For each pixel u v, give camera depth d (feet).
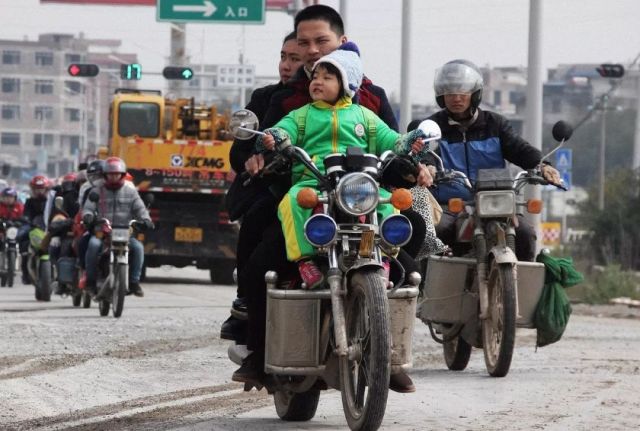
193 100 176.45
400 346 43.34
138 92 180.24
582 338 84.64
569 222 416.05
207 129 174.81
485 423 48.01
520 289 63.72
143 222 101.65
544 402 53.78
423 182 44.45
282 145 43.24
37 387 58.80
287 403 48.67
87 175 108.27
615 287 137.59
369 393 41.24
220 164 158.71
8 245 152.46
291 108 47.21
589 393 56.59
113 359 69.31
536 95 139.74
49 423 48.80
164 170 158.10
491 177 63.26
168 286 152.05
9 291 142.31
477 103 65.51
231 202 47.80
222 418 49.85
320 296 43.37
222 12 206.49
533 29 139.64
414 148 43.50
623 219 262.67
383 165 44.21
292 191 44.01
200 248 159.22
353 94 45.39
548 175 64.18
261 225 46.32
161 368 65.87
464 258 64.39
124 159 158.40
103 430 47.06
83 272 103.24
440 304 64.59
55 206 116.78
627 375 63.46
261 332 45.27
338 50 45.60
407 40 168.76
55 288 112.16
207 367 66.44
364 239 42.22
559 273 64.08
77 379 61.46
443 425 47.44
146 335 82.38
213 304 115.75
